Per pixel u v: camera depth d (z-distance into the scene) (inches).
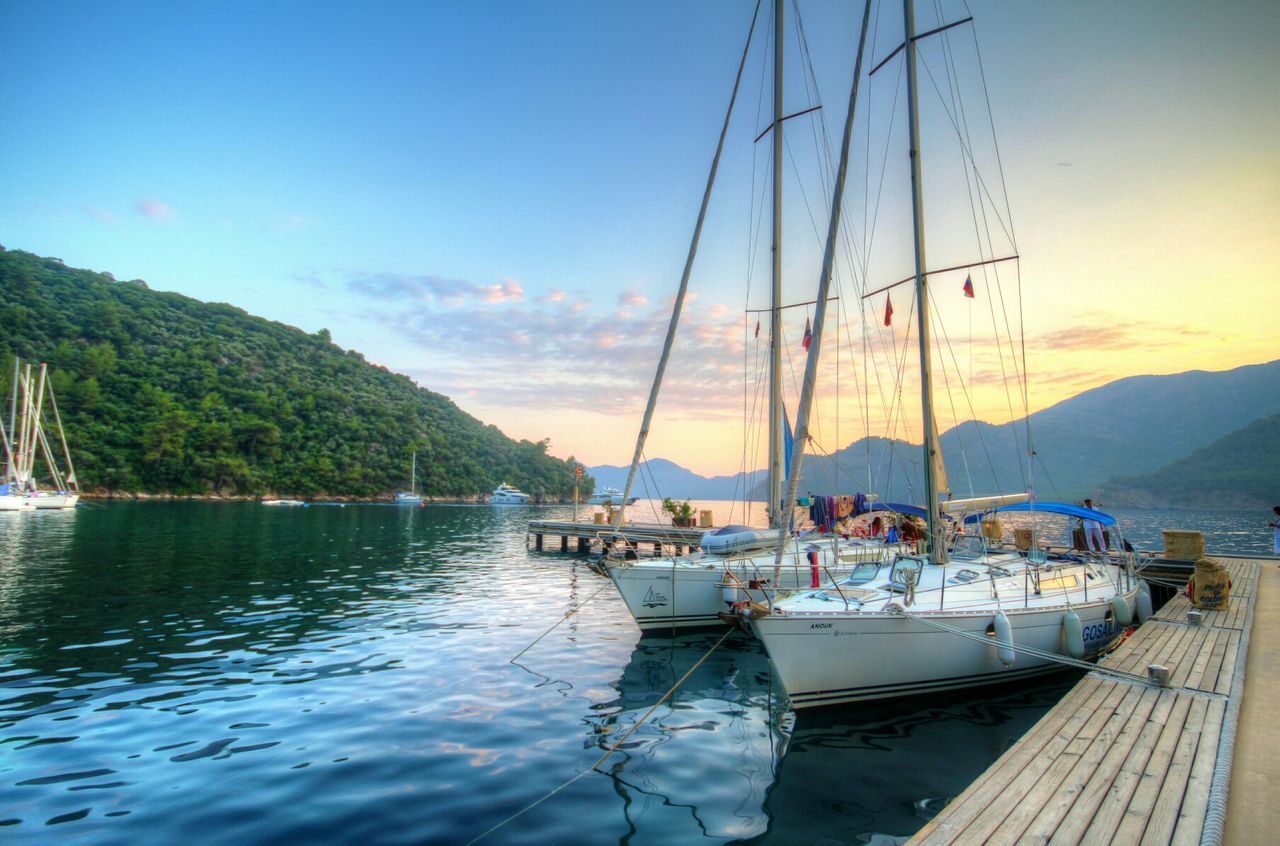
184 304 5442.9
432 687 412.8
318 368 5447.8
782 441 668.7
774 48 679.1
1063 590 470.6
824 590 418.9
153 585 786.2
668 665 484.1
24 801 250.7
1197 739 241.9
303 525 1951.3
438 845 223.3
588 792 269.1
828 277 460.1
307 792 263.3
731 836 233.0
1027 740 242.4
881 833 236.8
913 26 511.8
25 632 538.6
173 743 313.1
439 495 5142.7
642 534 1191.6
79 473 3139.8
